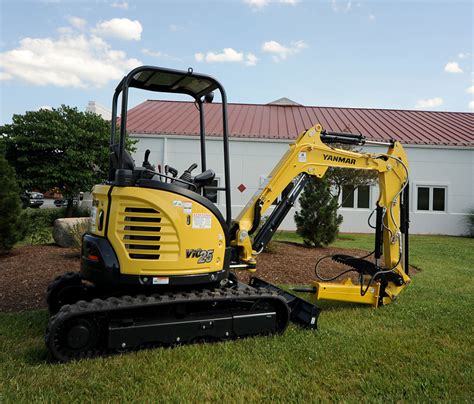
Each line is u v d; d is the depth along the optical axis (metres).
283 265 8.66
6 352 4.05
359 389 3.50
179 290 4.51
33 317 5.11
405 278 6.11
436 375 3.74
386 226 6.03
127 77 4.20
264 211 5.32
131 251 4.07
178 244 4.17
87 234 4.48
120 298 4.07
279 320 4.83
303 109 25.22
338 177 14.70
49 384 3.39
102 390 3.32
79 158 15.95
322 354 4.14
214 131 19.53
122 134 4.16
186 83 4.86
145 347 4.11
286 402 3.23
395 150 6.05
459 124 22.75
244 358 3.99
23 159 15.40
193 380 3.51
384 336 4.72
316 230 11.51
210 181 4.57
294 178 5.55
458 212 19.27
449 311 5.79
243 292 4.56
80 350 3.89
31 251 9.12
